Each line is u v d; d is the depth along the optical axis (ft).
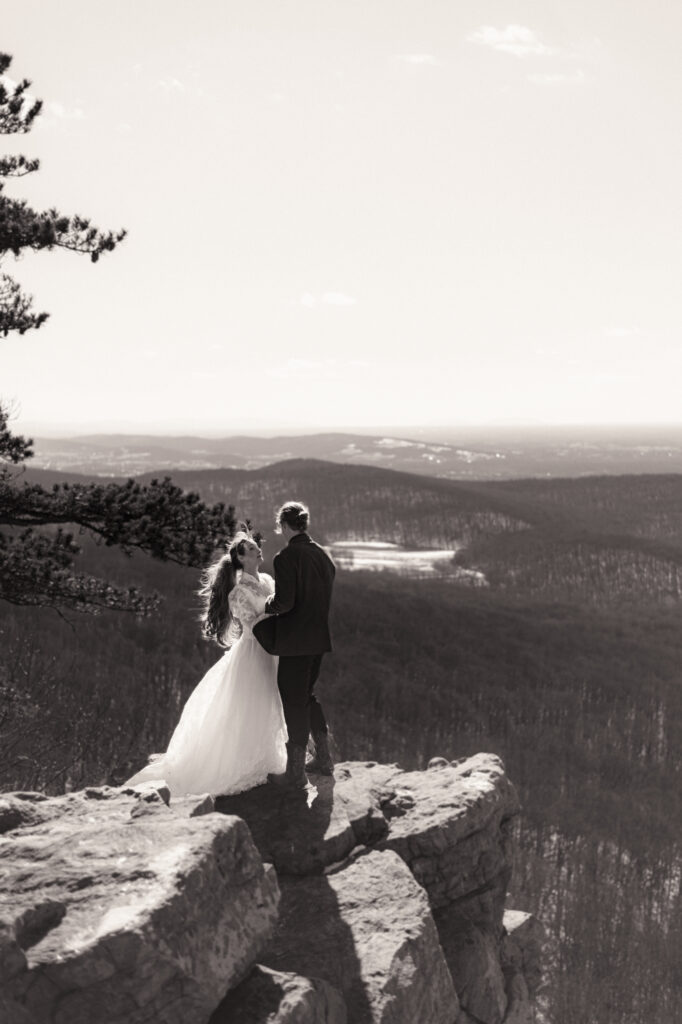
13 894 13.79
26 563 44.75
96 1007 12.48
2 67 44.45
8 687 50.65
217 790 23.49
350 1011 16.19
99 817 17.28
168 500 43.57
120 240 44.55
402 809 22.86
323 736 24.63
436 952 18.28
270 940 17.97
